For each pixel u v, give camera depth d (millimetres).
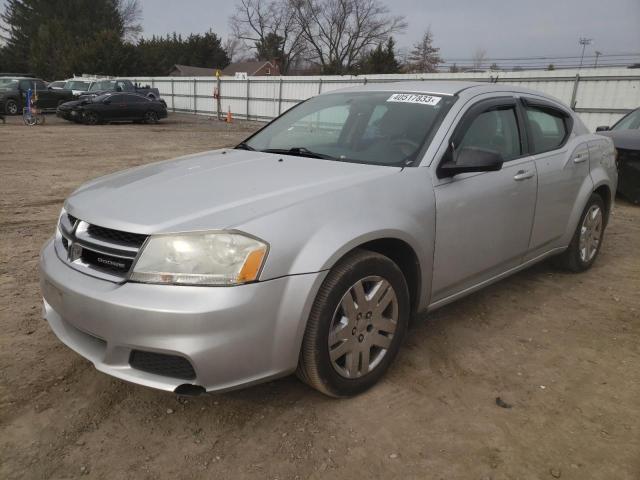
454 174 2994
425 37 55875
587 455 2342
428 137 3100
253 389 2775
